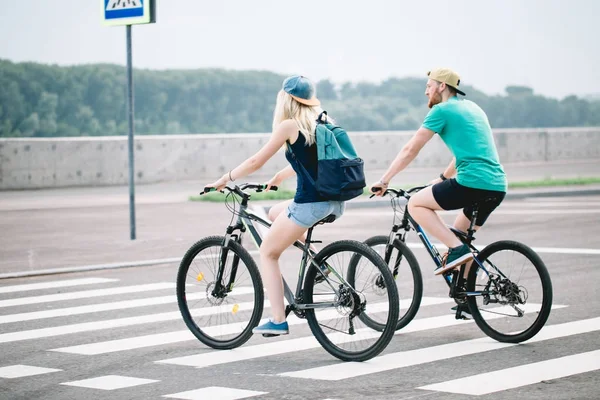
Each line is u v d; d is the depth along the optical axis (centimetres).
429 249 778
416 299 789
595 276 1047
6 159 2319
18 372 668
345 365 676
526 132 3344
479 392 590
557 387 598
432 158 3070
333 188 681
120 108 5028
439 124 737
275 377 644
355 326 707
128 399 593
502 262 741
